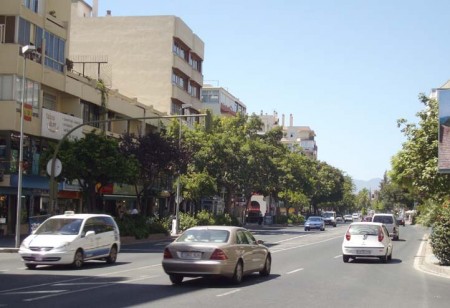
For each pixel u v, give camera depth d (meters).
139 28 67.44
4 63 36.09
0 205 37.22
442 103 24.72
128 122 54.00
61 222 21.75
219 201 80.12
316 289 15.97
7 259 24.22
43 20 39.16
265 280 18.03
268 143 67.56
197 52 75.62
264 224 85.38
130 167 36.59
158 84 66.62
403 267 23.72
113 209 53.25
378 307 12.94
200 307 12.30
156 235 41.69
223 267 15.90
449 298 14.62
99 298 13.45
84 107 46.34
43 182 39.19
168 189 54.50
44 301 12.83
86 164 35.25
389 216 46.97
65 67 42.00
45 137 39.47
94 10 75.25
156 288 15.50
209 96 93.56
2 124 35.88
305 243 40.53
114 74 67.25
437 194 28.12
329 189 116.19
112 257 23.28
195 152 53.59
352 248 25.55
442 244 22.67
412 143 28.16
